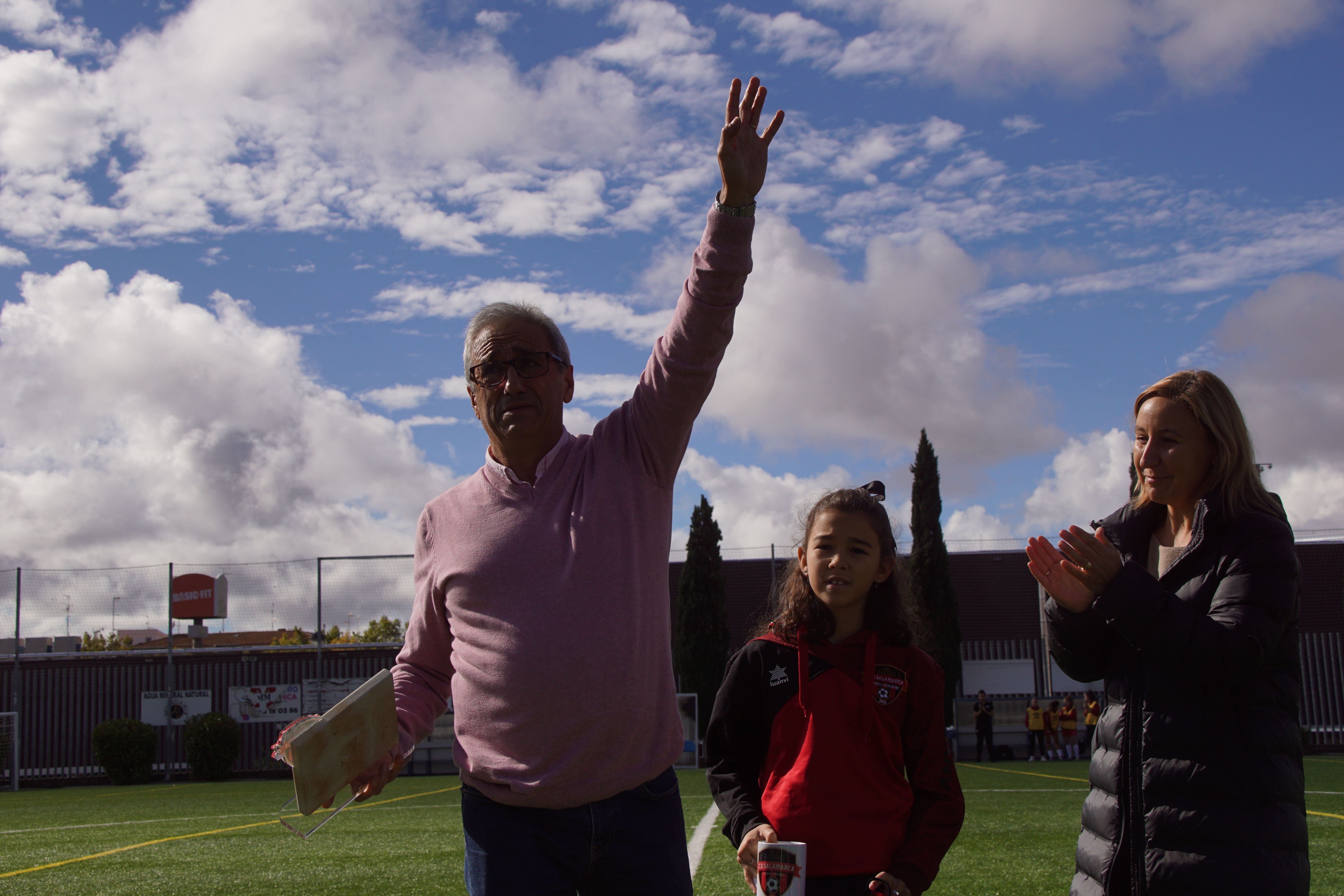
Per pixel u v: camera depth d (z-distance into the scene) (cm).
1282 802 222
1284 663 230
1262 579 227
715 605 2738
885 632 271
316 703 2369
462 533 246
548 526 237
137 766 2270
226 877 664
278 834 953
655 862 233
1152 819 226
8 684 2441
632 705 230
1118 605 222
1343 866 618
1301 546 2752
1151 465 252
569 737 225
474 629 237
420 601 260
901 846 251
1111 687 246
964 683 2520
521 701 227
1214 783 221
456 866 688
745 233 235
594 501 239
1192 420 246
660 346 246
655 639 240
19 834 1039
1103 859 235
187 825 1084
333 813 206
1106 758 242
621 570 235
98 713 2423
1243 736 223
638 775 231
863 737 258
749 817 261
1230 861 217
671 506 253
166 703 2395
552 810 227
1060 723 2278
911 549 2638
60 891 626
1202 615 223
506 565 234
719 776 276
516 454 247
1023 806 1055
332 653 2403
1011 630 2767
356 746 206
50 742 2408
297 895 580
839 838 248
